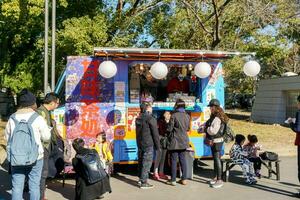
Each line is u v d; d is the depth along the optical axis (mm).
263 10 17312
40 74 22312
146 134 8633
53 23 12172
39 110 7324
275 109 23609
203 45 18922
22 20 18547
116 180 9617
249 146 9742
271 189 8688
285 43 20359
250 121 24719
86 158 7395
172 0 18281
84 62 10000
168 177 9672
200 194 8258
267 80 24844
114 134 10016
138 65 10281
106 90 10070
